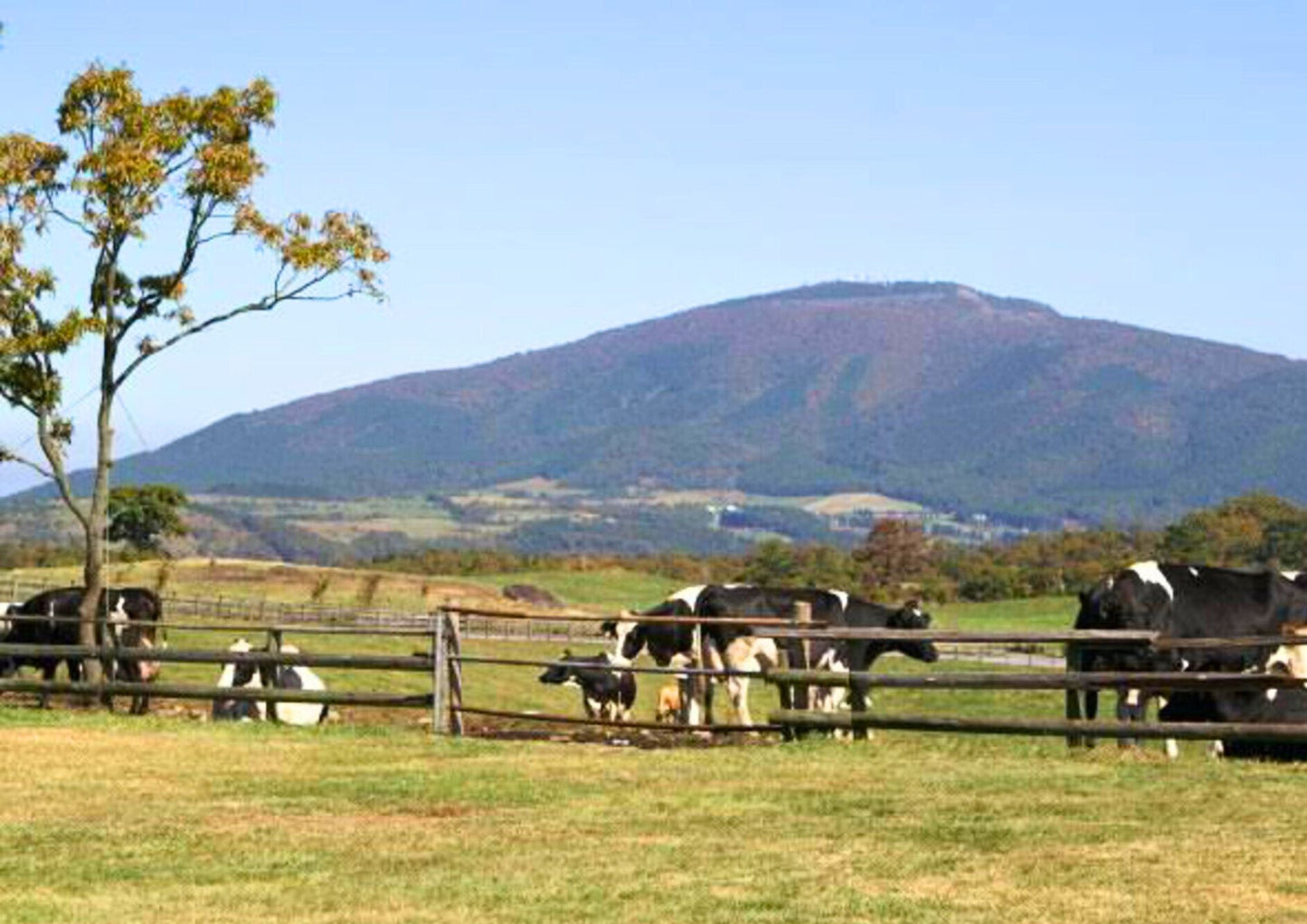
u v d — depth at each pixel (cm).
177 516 11675
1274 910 1262
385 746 2153
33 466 2938
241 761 2025
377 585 10131
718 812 1683
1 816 1684
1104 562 14600
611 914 1281
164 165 2894
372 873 1428
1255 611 2500
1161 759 1958
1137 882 1348
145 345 2970
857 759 1994
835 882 1373
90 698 2916
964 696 4453
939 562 15838
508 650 6488
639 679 5728
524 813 1695
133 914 1295
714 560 16588
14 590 7206
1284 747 2077
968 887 1348
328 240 2950
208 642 5756
